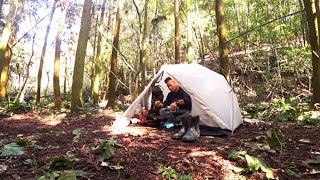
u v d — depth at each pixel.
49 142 4.03
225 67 6.55
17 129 5.18
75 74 7.25
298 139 4.06
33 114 7.21
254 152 3.43
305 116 5.40
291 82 9.96
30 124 5.75
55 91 8.08
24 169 2.96
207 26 11.88
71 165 2.94
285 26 9.66
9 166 3.04
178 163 3.08
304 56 8.95
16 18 9.77
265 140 3.84
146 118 5.23
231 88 5.46
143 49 8.38
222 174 2.87
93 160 3.11
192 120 4.20
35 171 2.86
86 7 7.01
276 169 2.95
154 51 12.40
